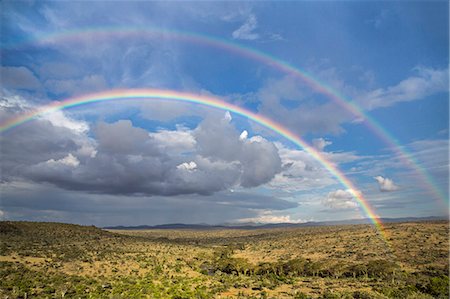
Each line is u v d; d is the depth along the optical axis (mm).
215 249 149250
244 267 93125
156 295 55562
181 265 94125
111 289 60469
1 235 104500
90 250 101125
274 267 91250
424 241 113000
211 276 83000
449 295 57562
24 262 76562
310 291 64500
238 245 167375
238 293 62000
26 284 58188
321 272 86750
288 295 60625
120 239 136875
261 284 71250
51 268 74062
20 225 123125
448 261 85938
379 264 81500
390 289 62406
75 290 57438
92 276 71312
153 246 132500
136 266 86062
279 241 168000
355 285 70250
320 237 157000
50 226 132625
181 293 58156
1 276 63062
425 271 78125
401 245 111500
